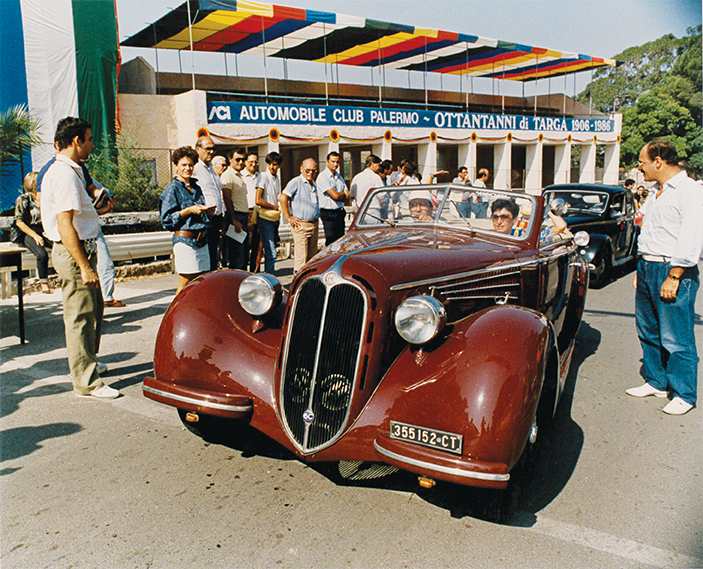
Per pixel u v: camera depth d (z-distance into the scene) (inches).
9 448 137.3
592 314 287.6
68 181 154.2
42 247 277.7
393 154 910.4
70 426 150.2
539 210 163.2
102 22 527.2
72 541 101.3
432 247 137.2
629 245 405.7
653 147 157.9
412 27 729.0
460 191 166.2
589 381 189.8
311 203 304.0
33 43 497.4
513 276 144.9
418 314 106.3
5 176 381.1
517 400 96.1
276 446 139.2
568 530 105.5
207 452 136.0
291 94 904.3
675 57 1606.8
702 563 95.8
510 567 94.7
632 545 101.0
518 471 105.6
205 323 126.8
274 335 128.1
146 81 698.8
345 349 109.5
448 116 855.7
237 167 295.1
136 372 192.5
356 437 106.8
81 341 166.2
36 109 501.4
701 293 355.3
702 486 121.3
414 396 103.4
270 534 103.5
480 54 894.4
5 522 106.9
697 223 151.6
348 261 115.1
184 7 619.8
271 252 322.7
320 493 117.9
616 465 131.1
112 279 281.4
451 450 96.8
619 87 1697.8
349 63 943.7
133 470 127.0
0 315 267.3
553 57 927.7
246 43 788.0
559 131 1031.6
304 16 639.1
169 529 105.0
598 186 394.3
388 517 109.3
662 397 175.0
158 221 396.5
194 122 614.9
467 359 101.8
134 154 451.5
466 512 110.8
